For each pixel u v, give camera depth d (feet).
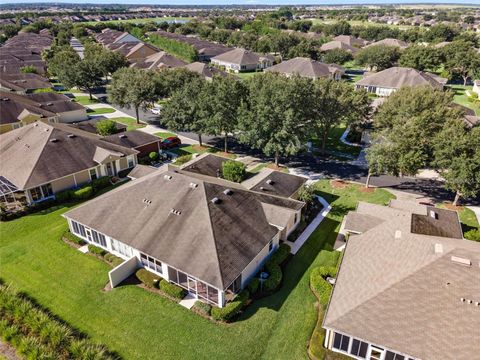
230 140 207.41
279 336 80.74
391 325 71.41
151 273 98.32
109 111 263.90
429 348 67.10
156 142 184.24
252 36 508.53
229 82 165.37
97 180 150.00
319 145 198.59
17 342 76.23
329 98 166.20
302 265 104.22
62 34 602.03
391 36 566.77
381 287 78.07
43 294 93.04
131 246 98.22
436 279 76.43
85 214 111.04
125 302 90.48
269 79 160.04
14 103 218.18
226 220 99.71
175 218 100.89
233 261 90.17
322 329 81.05
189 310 88.02
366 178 159.33
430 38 531.09
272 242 106.63
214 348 77.77
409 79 285.84
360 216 112.98
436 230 98.63
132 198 110.93
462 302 72.23
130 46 486.79
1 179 137.69
